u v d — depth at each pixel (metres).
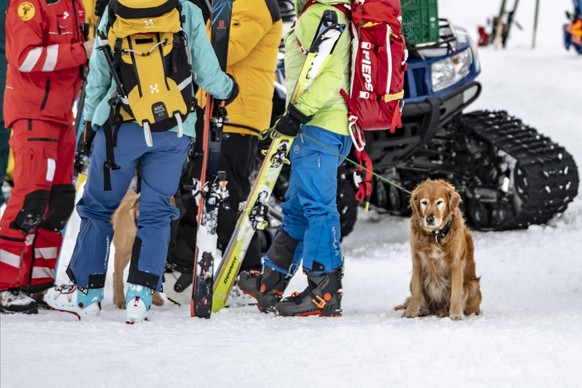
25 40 11.20
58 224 12.14
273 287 11.73
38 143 11.51
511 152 18.16
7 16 11.39
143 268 10.48
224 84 10.72
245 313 11.66
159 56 10.13
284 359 8.48
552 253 16.31
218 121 11.12
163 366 8.27
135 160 10.54
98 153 10.52
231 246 11.65
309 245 11.31
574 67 29.16
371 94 11.20
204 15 12.50
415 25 17.86
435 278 11.62
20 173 11.52
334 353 8.71
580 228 18.14
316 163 11.26
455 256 11.39
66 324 10.23
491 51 33.16
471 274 11.79
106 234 10.84
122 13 9.97
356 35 11.16
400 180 19.59
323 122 11.23
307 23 11.01
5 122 11.73
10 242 11.51
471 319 11.34
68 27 11.61
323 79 10.94
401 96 11.43
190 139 10.66
